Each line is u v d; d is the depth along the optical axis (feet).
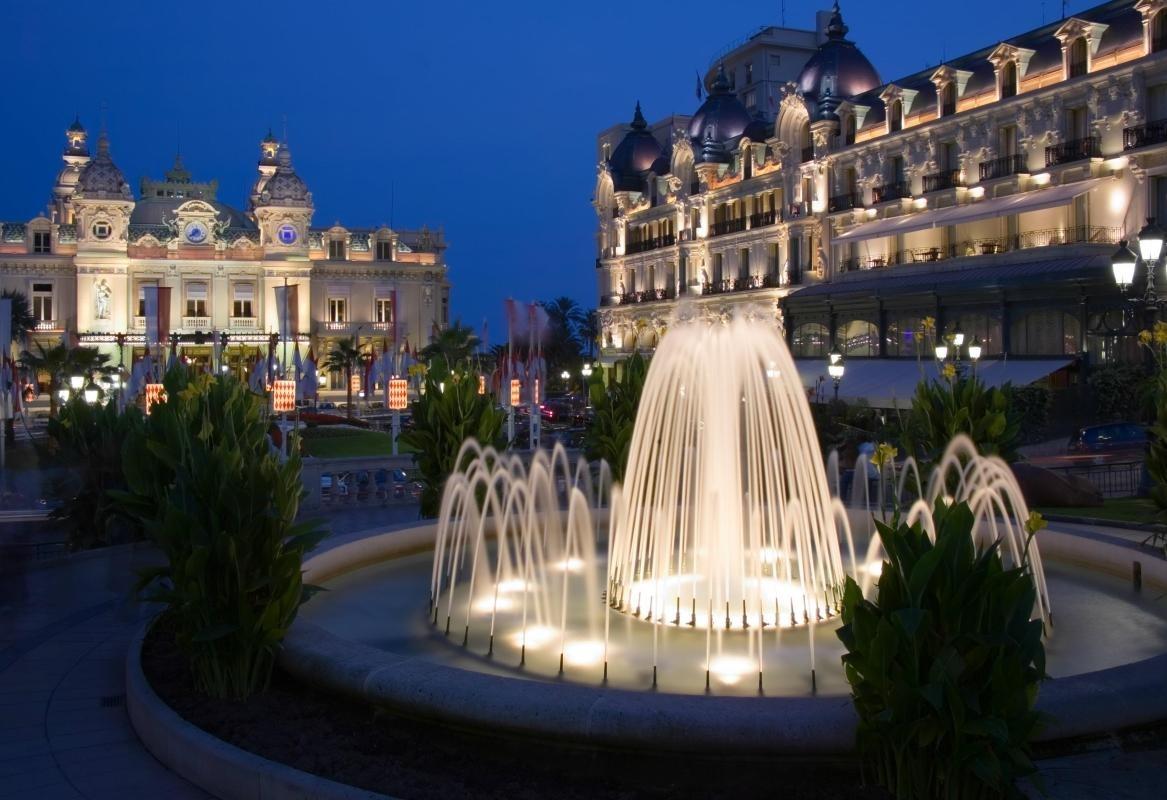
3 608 48.49
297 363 166.91
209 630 30.63
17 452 129.39
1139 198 137.69
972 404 60.80
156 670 34.76
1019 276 146.00
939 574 23.04
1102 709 25.58
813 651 36.52
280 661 32.42
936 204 172.96
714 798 24.54
